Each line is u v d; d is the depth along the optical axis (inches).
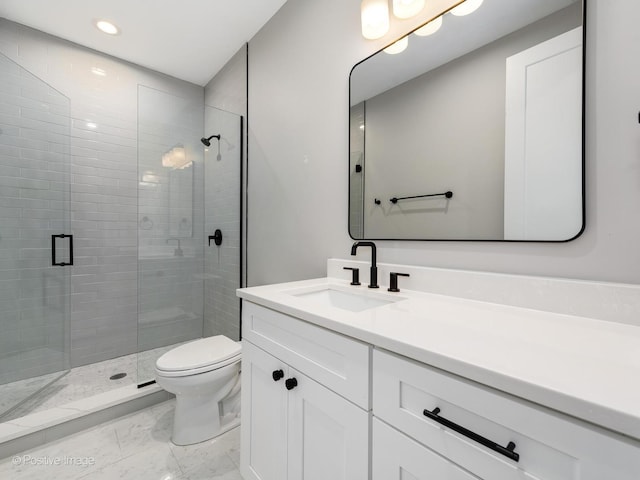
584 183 30.8
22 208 75.6
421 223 44.8
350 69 55.2
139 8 72.3
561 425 16.3
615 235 29.2
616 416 14.2
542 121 33.7
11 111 74.1
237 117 88.5
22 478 49.2
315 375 32.0
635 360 20.0
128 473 50.7
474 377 19.3
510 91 36.2
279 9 72.6
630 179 28.3
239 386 69.3
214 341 67.5
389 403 24.8
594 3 30.4
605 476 14.9
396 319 29.5
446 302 37.2
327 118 59.9
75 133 86.3
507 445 18.3
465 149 40.2
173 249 94.4
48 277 79.3
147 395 70.4
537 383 16.8
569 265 32.1
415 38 45.8
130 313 96.4
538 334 25.2
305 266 65.9
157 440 59.1
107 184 92.1
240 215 87.5
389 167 48.9
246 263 86.4
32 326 76.3
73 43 85.9
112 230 93.2
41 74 81.0
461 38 40.9
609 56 29.4
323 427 31.4
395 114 48.1
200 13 74.0
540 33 34.0
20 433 54.9
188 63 96.3
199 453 55.7
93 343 89.9
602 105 29.8
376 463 25.8
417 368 22.8
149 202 89.7
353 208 54.4
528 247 35.0
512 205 35.8
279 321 37.5
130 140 96.0
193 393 56.8
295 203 68.3
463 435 20.4
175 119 94.6
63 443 57.8
